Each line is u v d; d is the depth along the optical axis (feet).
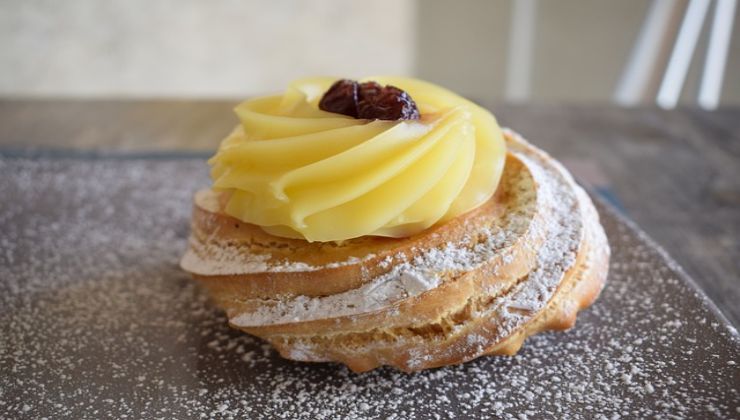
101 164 1.08
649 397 0.69
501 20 2.19
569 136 1.29
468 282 0.70
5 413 0.69
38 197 1.01
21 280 0.86
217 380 0.72
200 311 0.81
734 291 0.90
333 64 2.28
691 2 1.69
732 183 1.14
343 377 0.72
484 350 0.70
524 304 0.70
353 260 0.70
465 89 2.29
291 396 0.71
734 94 1.84
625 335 0.76
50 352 0.76
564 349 0.74
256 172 0.71
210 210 0.78
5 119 1.33
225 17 2.20
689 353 0.73
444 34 2.23
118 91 2.22
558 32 2.17
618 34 2.13
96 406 0.70
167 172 1.06
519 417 0.68
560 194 0.79
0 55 2.14
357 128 0.70
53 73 2.17
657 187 1.13
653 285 0.81
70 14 2.13
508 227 0.73
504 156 0.75
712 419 0.67
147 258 0.90
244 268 0.73
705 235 1.01
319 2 2.21
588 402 0.69
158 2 2.16
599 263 0.78
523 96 2.27
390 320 0.70
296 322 0.70
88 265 0.89
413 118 0.72
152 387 0.72
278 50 2.25
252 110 0.75
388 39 2.25
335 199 0.68
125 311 0.81
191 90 2.26
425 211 0.70
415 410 0.69
